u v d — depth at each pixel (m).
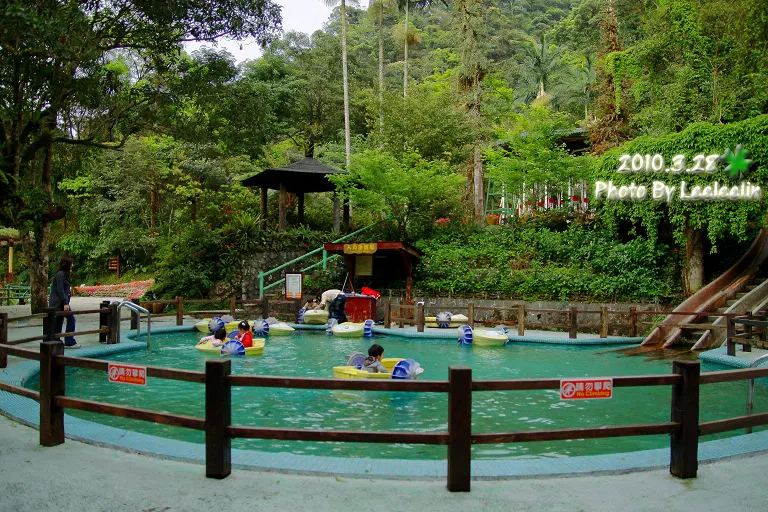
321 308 17.03
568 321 15.99
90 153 20.09
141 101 17.44
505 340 13.32
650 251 16.11
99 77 15.98
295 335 15.21
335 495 3.96
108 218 31.05
